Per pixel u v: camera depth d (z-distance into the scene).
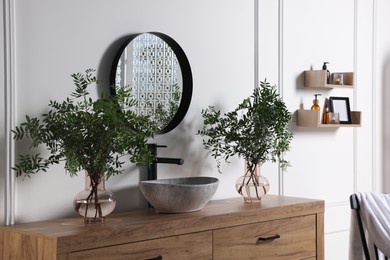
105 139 2.52
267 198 3.48
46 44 2.73
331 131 4.23
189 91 3.29
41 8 2.71
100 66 2.93
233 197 3.58
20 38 2.64
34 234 2.38
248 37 3.67
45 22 2.72
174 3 3.26
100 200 2.59
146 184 2.82
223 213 2.89
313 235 3.34
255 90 3.37
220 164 3.51
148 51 3.11
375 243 3.21
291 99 3.94
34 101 2.69
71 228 2.47
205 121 3.26
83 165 2.56
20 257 2.44
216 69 3.48
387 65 4.68
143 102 3.09
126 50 3.00
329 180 4.22
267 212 3.08
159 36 3.16
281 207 3.15
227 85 3.55
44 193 2.73
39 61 2.71
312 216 3.34
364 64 4.48
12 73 2.60
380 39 4.62
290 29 3.93
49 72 2.74
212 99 3.46
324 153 4.18
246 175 3.29
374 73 4.55
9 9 2.59
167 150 3.23
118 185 3.02
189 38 3.34
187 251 2.73
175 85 3.24
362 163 4.47
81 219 2.71
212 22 3.46
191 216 2.79
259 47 3.73
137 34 3.03
